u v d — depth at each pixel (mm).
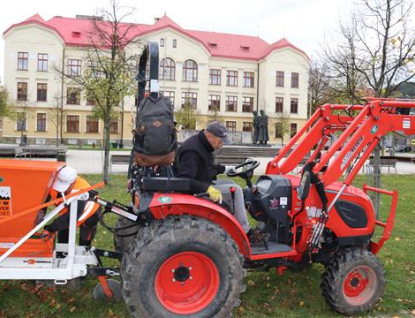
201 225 3871
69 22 53250
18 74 49719
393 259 6492
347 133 4738
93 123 51938
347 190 4812
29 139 50344
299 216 4742
